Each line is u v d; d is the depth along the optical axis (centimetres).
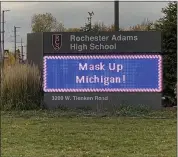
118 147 849
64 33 1420
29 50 1530
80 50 1417
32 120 1200
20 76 1420
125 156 767
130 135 973
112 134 988
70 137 955
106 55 1412
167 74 1554
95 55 1413
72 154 786
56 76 1423
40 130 1042
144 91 1406
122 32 1404
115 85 1409
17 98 1408
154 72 1405
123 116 1277
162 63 1464
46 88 1422
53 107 1417
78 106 1418
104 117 1261
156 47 1399
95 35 1411
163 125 1109
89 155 776
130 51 1404
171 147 845
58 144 882
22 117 1259
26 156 768
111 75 1410
